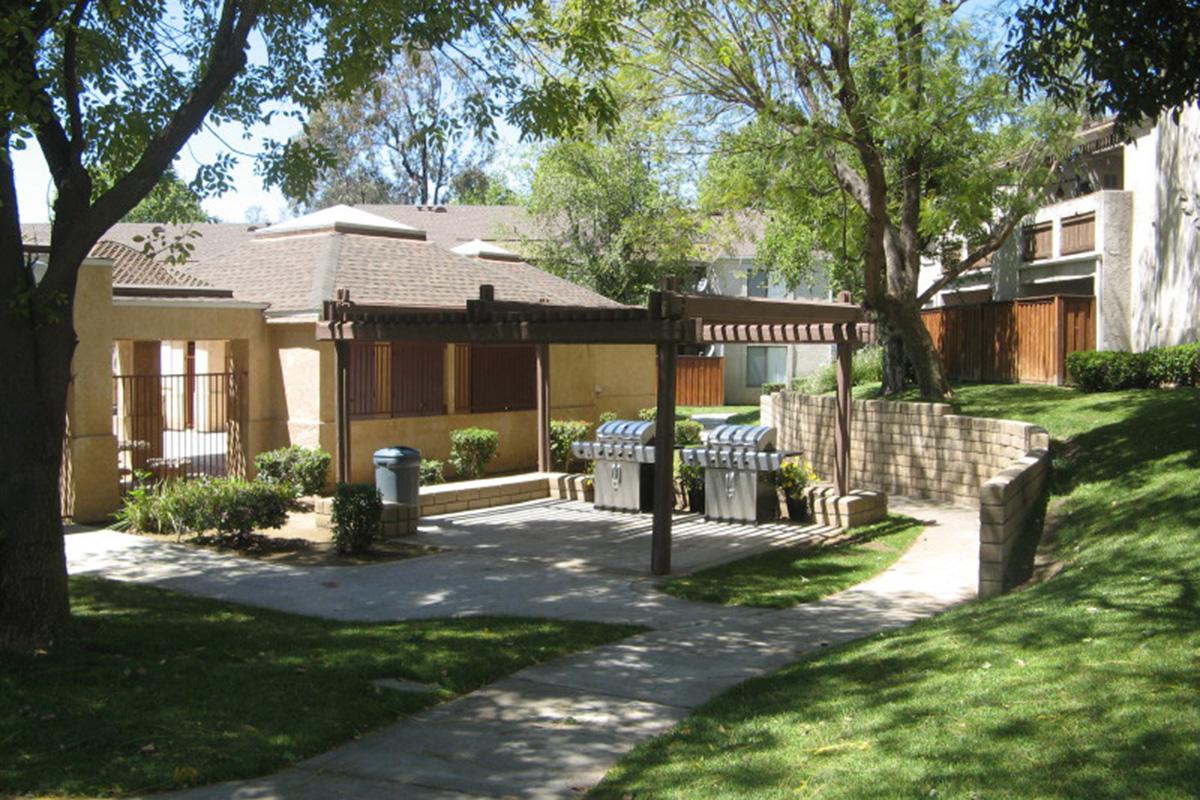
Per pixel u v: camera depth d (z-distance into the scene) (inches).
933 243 1119.6
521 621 356.5
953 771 185.9
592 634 337.7
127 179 313.0
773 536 524.7
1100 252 876.0
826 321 544.4
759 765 206.7
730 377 1589.6
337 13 424.2
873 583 425.7
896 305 784.3
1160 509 389.7
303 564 463.5
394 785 212.2
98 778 209.3
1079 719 200.8
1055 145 782.5
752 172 784.9
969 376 1026.7
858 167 836.0
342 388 569.6
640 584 421.7
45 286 306.3
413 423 746.8
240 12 342.6
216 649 309.1
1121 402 674.8
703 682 285.1
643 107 725.9
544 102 444.8
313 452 663.8
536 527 553.6
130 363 866.1
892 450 713.6
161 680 274.7
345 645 318.0
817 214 857.5
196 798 204.1
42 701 253.3
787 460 582.9
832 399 771.4
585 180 1259.2
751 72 658.8
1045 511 474.9
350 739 241.6
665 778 207.5
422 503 583.8
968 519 590.9
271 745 230.8
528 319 482.3
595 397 931.3
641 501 601.3
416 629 342.6
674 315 430.9
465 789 210.2
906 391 946.1
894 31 685.3
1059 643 253.1
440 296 791.7
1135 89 455.2
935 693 233.3
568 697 272.8
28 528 304.5
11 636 301.9
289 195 434.0
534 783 213.3
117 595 391.9
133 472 609.9
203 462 734.5
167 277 738.8
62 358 310.7
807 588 412.2
